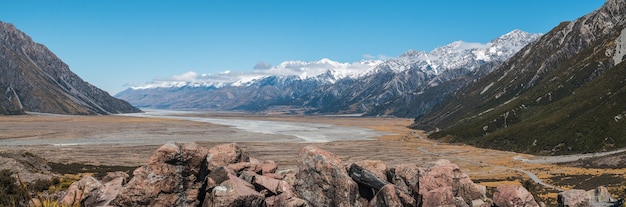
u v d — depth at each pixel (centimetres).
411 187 2247
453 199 2233
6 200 2358
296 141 17675
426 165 2591
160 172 1964
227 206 1802
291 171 2516
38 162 6119
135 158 10988
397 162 12125
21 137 16412
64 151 12038
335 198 2109
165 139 17012
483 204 2338
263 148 14475
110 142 15350
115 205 1898
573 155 13712
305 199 2172
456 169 2525
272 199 2030
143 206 1898
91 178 2128
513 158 13925
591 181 7606
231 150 2258
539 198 4931
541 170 10612
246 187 1911
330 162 2181
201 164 2077
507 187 2316
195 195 2002
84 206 2002
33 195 2828
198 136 19050
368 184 2162
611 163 11000
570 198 2756
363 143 18138
